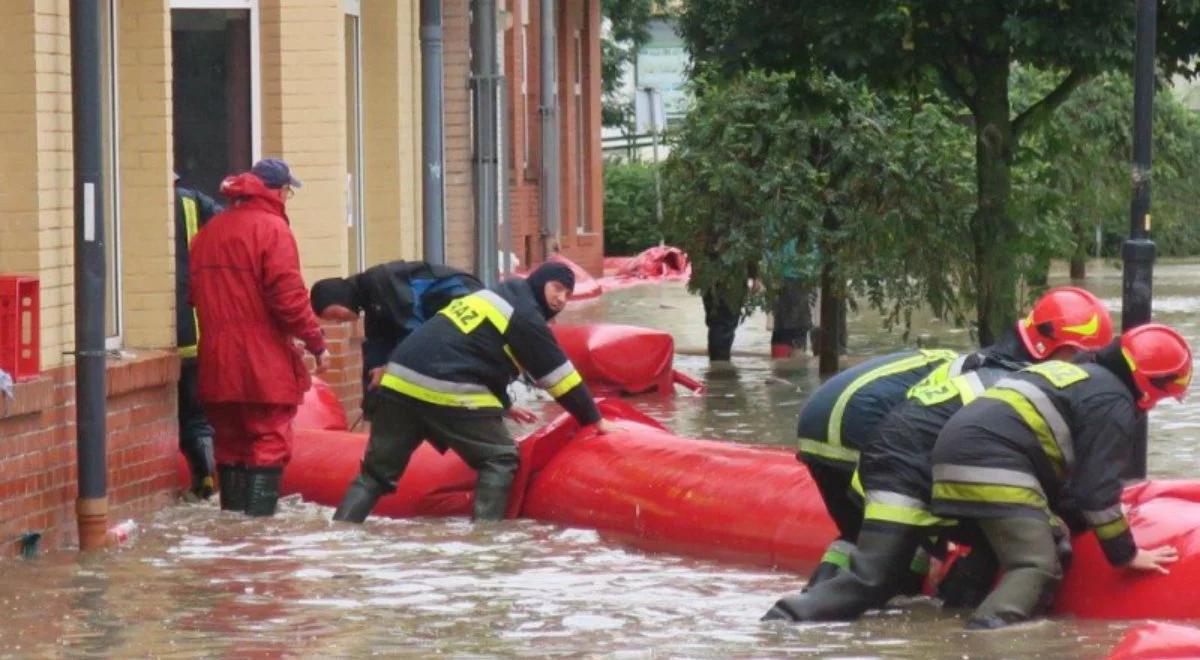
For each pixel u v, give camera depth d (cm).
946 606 1277
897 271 2705
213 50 2205
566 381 1645
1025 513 1227
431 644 1175
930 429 1265
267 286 1684
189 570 1427
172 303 1752
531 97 4859
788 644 1171
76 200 1491
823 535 1409
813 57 2420
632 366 2522
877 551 1255
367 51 2502
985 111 2411
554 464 1647
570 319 3853
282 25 2195
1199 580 1213
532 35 4859
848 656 1139
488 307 1645
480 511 1639
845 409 1317
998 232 2452
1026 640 1176
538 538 1566
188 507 1734
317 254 2203
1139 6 1677
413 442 1658
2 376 1425
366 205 2514
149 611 1276
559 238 4950
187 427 1811
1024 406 1235
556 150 4894
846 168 2709
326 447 1784
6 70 1502
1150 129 1677
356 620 1245
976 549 1276
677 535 1498
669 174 2820
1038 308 1295
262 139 2209
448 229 3059
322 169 2205
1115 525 1211
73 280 1553
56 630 1217
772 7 2392
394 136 2511
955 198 2691
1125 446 1220
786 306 2986
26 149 1503
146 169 1741
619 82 7319
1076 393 1227
